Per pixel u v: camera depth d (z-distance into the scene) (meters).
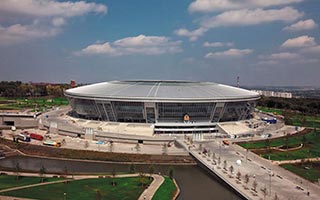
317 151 197.62
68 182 138.12
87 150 192.00
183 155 185.38
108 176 147.75
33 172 151.88
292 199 121.50
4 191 125.88
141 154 185.75
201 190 137.75
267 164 166.50
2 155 184.75
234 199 127.69
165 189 133.38
